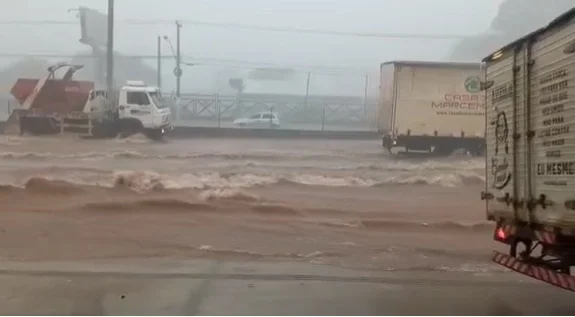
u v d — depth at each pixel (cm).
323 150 2686
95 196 1409
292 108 5381
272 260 938
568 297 744
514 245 777
